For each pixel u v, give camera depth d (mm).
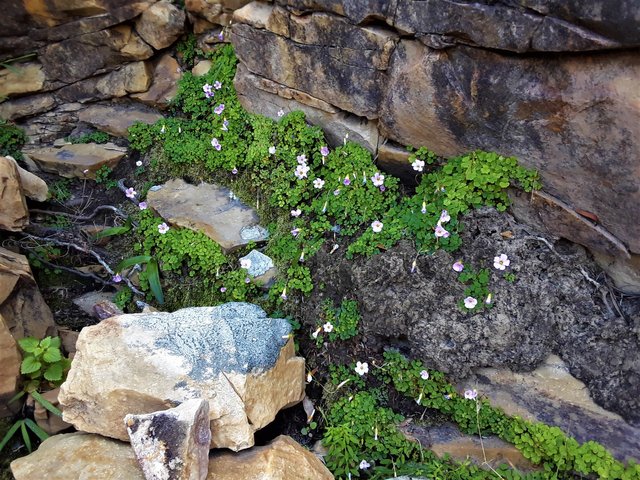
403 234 742
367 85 777
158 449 571
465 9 632
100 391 626
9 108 1018
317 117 869
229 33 905
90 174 972
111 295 884
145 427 587
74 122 1025
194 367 642
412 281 715
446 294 706
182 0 981
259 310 750
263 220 864
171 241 861
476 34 637
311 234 818
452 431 698
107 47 983
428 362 704
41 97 1027
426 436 697
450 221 725
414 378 710
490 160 703
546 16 587
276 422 738
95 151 989
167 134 970
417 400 697
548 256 704
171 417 584
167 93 1013
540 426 653
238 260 839
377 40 736
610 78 581
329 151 868
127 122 1004
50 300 872
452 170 742
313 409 744
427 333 699
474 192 727
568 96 610
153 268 854
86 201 963
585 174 641
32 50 1000
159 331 676
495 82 653
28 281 778
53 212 933
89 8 939
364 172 798
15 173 836
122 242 915
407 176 812
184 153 932
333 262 776
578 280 697
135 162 986
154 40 979
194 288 842
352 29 750
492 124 683
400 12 691
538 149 664
